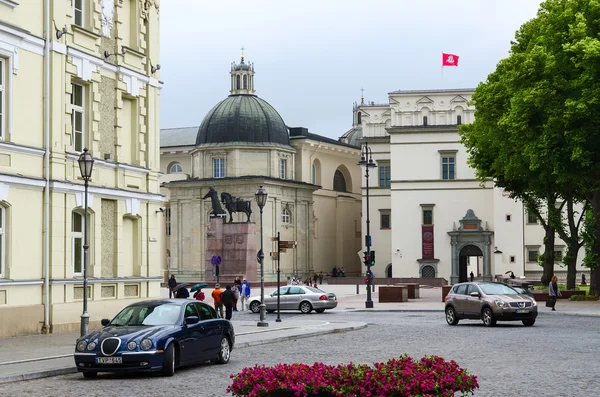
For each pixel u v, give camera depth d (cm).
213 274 8381
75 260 3431
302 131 11681
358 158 12506
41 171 3203
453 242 9869
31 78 3169
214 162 10956
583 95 4744
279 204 10681
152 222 3934
